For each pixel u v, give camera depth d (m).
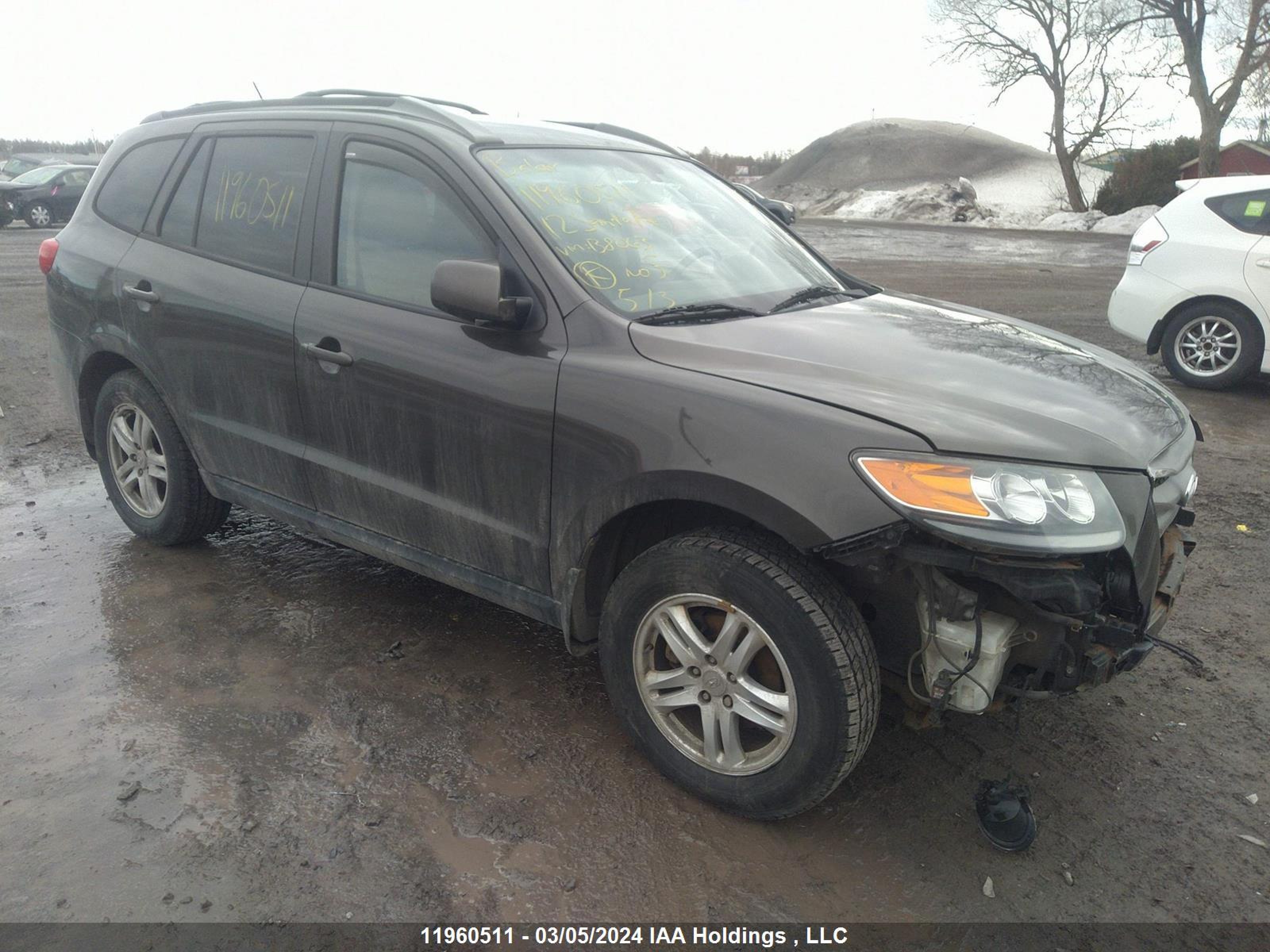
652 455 2.47
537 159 3.16
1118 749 2.96
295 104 3.61
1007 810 2.50
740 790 2.54
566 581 2.76
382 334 3.04
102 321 4.00
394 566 4.16
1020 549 2.11
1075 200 37.53
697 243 3.24
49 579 3.94
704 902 2.32
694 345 2.61
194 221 3.75
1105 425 2.44
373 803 2.62
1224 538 4.61
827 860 2.47
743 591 2.39
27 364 7.91
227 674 3.25
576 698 3.17
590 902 2.30
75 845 2.44
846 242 23.58
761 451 2.32
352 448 3.21
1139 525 2.32
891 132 58.69
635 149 3.64
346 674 3.28
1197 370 7.78
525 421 2.71
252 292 3.42
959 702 2.33
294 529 3.64
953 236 26.98
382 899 2.29
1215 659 3.49
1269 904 2.35
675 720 2.71
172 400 3.80
